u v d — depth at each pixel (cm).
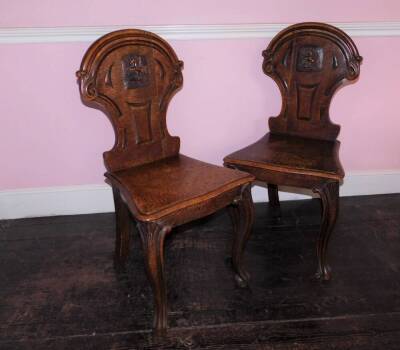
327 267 161
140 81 144
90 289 157
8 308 147
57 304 149
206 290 155
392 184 225
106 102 137
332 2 180
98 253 180
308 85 171
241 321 140
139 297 153
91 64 129
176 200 124
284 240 188
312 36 165
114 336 135
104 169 203
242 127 202
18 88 179
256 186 218
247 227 148
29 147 192
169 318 142
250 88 193
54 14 168
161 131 156
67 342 133
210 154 206
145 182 137
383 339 133
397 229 195
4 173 196
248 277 159
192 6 174
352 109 204
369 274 164
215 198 132
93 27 171
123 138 145
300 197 224
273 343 131
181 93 190
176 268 168
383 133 212
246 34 180
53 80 179
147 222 118
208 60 184
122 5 170
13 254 179
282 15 181
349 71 162
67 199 207
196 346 131
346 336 134
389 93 201
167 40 178
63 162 198
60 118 187
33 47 171
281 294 153
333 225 151
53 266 171
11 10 165
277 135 182
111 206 212
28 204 205
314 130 176
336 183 144
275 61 172
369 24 183
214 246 184
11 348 130
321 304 148
